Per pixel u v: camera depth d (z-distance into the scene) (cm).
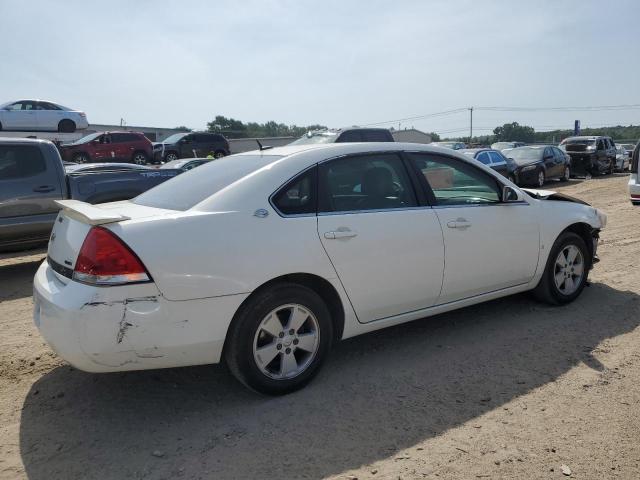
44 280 351
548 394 363
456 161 465
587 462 290
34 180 741
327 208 383
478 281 461
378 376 395
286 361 366
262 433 324
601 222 569
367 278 391
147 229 321
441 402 356
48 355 449
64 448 314
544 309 530
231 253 336
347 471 286
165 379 399
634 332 466
